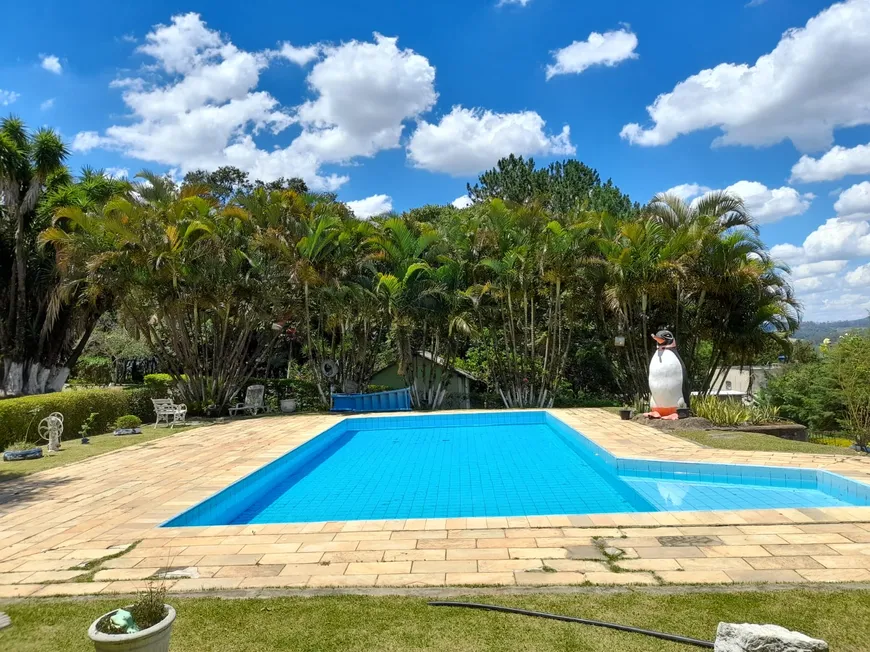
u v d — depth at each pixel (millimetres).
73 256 14836
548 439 12883
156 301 15562
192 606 3922
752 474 7996
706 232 14445
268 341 18891
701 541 4859
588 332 21156
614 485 8312
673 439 10336
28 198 17047
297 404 18609
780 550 4605
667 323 16359
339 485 8906
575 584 4062
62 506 6926
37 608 4023
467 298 17312
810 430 15375
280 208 17859
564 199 25062
